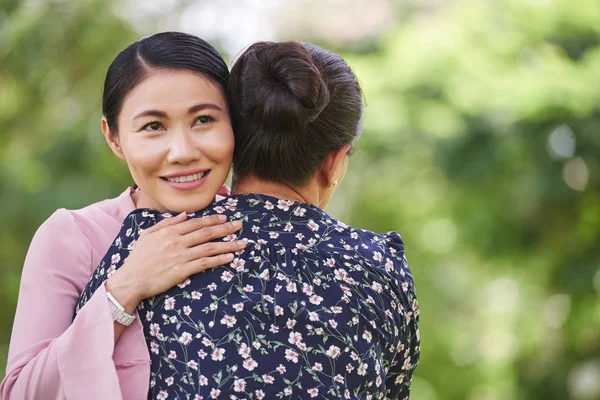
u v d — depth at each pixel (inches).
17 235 415.5
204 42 112.4
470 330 530.6
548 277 406.0
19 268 422.0
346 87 112.7
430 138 371.9
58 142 425.1
